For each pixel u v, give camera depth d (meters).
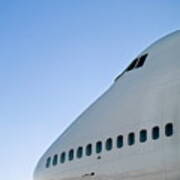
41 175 28.17
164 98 20.22
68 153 25.59
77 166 24.30
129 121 21.34
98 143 22.94
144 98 21.22
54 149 27.73
